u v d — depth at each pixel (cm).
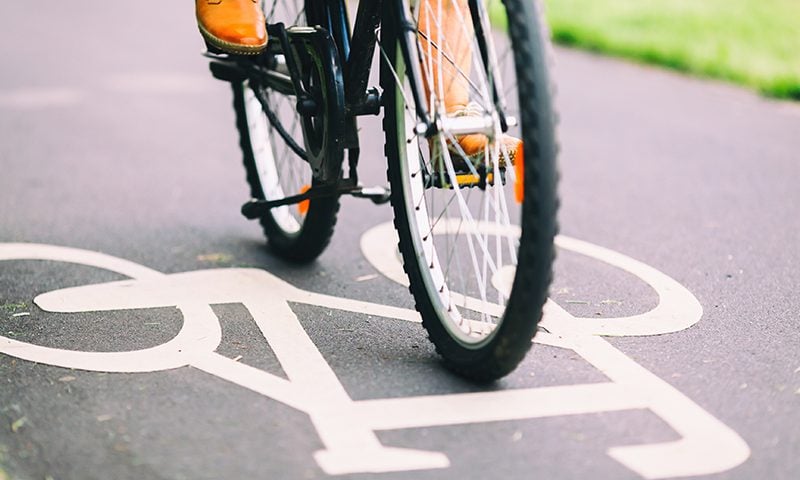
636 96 875
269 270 493
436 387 363
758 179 649
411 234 387
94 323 425
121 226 565
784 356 391
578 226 559
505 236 540
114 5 1341
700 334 412
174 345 402
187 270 494
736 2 1191
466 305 437
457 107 369
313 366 381
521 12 321
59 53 1046
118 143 743
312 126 415
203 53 477
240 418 342
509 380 369
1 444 328
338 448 323
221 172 680
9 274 487
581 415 343
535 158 319
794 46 1012
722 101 859
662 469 311
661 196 613
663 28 1087
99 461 317
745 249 521
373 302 450
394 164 388
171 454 320
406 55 355
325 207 463
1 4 1343
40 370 380
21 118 805
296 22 456
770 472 310
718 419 342
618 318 429
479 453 320
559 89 896
